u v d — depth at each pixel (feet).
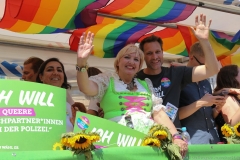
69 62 14.47
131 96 7.25
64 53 14.34
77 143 5.18
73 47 11.93
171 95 8.59
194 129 8.93
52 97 5.41
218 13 11.95
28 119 5.10
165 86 8.65
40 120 5.20
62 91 5.55
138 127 6.84
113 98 7.17
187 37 12.10
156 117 7.54
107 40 12.19
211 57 8.00
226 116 9.16
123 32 11.89
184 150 6.73
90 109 8.68
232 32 13.61
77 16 8.60
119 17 10.52
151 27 11.64
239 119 8.59
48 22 8.51
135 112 7.07
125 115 6.98
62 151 5.09
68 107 8.05
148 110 7.33
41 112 5.24
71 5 7.97
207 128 9.04
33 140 5.07
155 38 9.05
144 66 13.94
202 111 9.20
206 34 8.04
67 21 8.57
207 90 9.77
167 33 12.41
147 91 7.63
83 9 8.54
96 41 12.03
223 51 12.44
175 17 10.64
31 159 4.75
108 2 8.96
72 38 11.81
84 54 6.63
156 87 8.66
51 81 9.07
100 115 7.72
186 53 13.43
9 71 13.80
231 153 7.51
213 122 9.32
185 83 8.73
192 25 12.35
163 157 6.32
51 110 5.34
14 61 13.58
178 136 7.11
